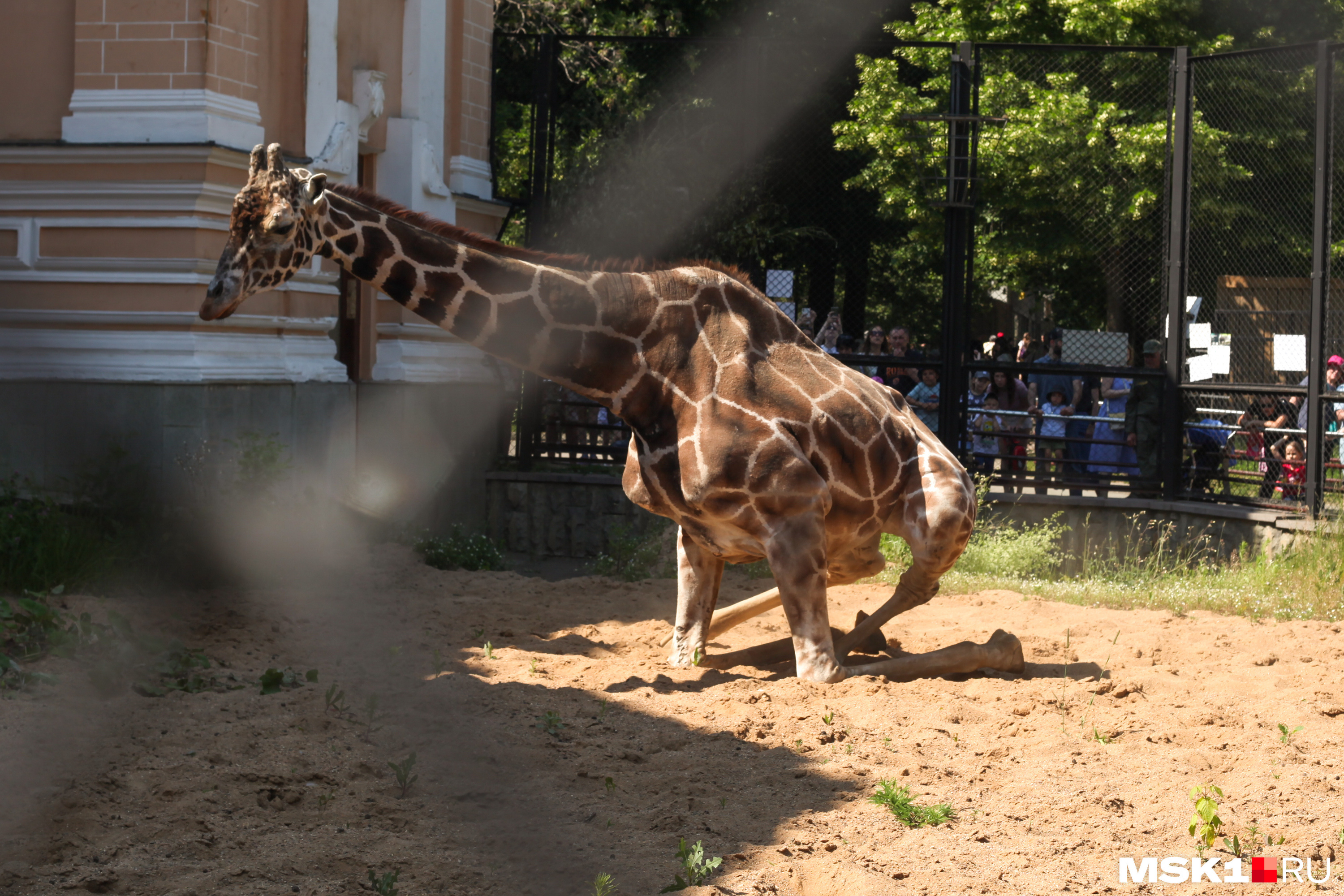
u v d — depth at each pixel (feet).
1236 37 67.05
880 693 21.49
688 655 23.85
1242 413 39.34
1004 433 41.88
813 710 20.35
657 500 22.70
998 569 36.19
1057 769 17.38
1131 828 15.16
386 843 14.01
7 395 32.17
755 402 22.00
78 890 12.51
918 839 14.67
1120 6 63.87
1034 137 47.67
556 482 44.21
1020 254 49.73
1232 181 44.65
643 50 64.39
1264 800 16.17
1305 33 66.54
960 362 41.32
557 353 21.79
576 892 12.93
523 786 16.14
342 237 20.99
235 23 34.32
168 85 33.27
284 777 15.85
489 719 19.02
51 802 14.83
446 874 13.21
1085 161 47.88
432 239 21.40
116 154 32.96
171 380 32.35
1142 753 18.44
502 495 45.03
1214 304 44.78
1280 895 13.35
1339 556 33.22
